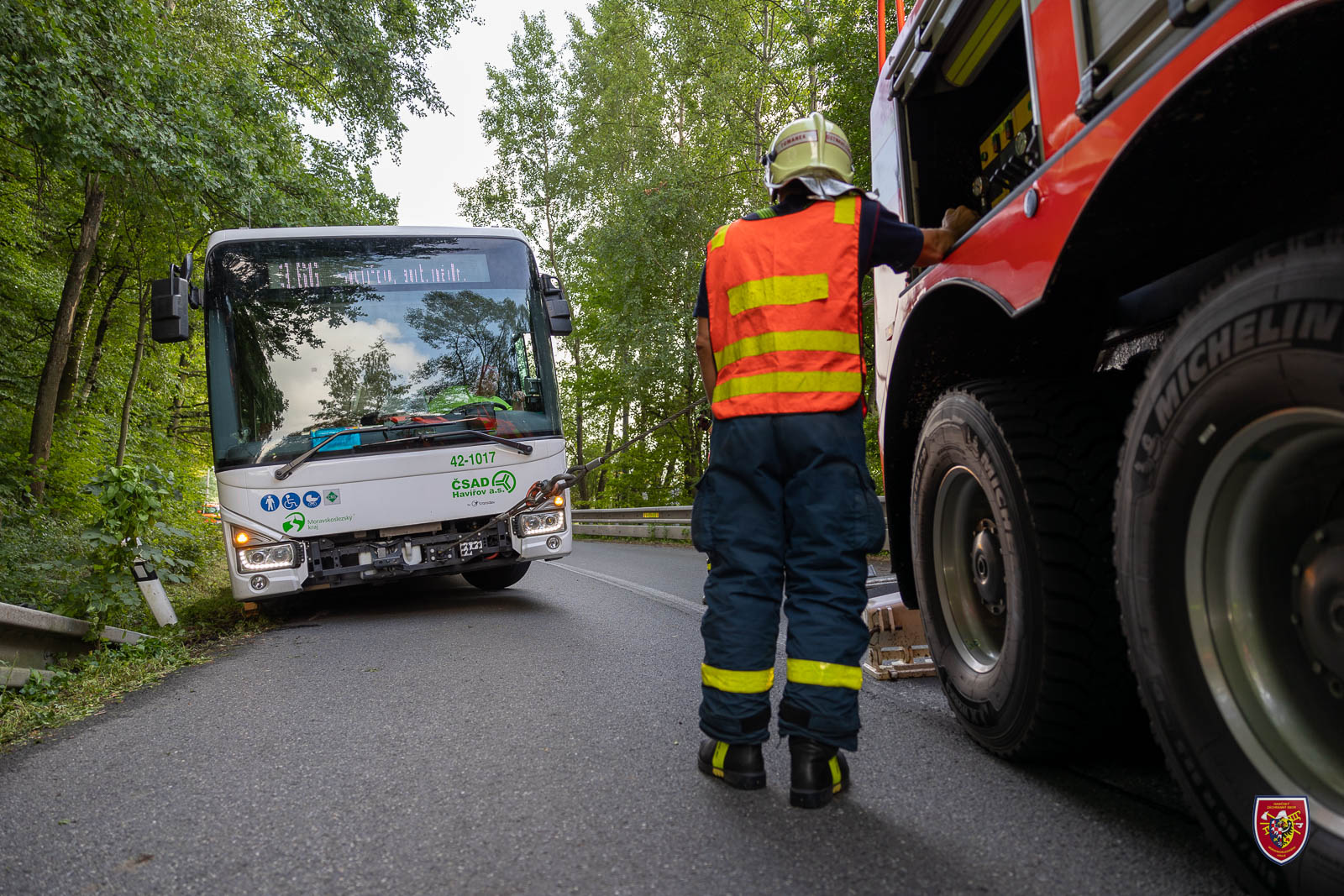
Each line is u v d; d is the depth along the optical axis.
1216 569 1.68
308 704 3.93
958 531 2.96
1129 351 2.60
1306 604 1.56
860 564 2.49
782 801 2.41
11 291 15.91
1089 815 2.19
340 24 15.74
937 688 3.62
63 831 2.47
